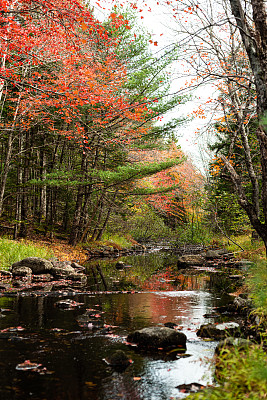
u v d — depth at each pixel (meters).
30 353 4.12
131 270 13.36
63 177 16.20
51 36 8.59
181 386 3.28
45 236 19.11
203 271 12.77
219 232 19.70
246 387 2.73
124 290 8.81
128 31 16.39
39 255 13.56
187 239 21.45
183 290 8.80
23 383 3.32
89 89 8.51
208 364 3.82
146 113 15.73
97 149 18.98
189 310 6.50
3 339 4.63
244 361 3.03
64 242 19.66
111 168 20.09
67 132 14.59
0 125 13.01
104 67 9.64
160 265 15.23
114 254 20.66
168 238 27.75
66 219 21.75
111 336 4.82
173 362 3.89
